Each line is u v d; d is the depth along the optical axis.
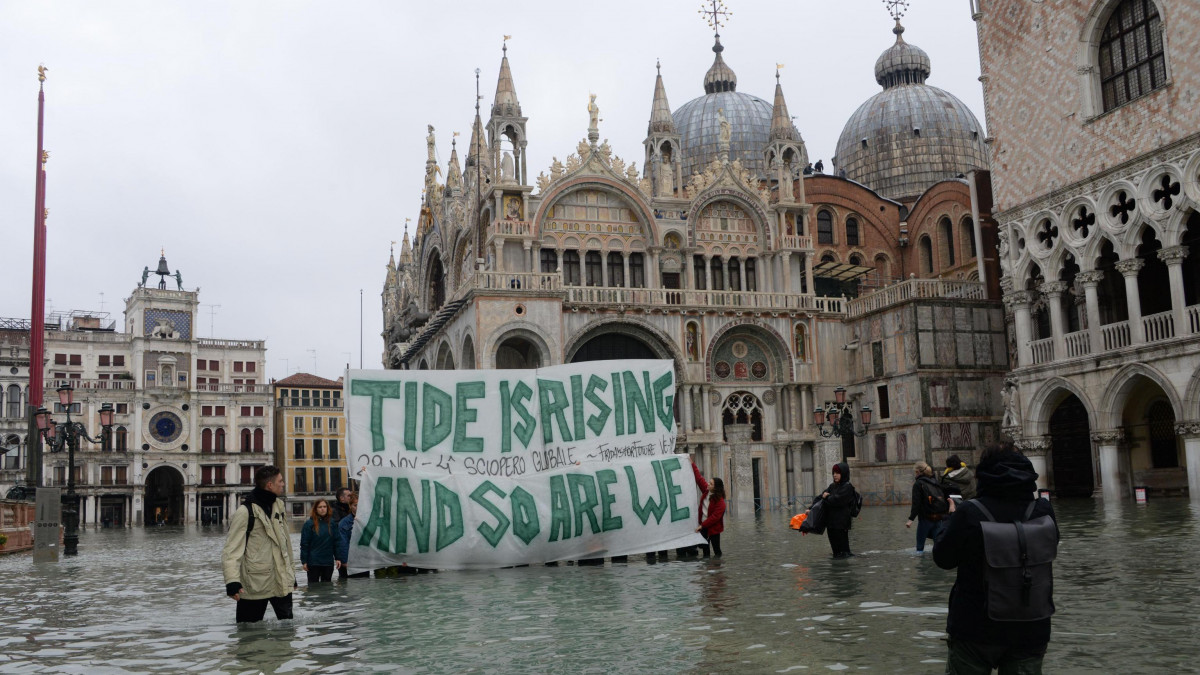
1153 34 38.44
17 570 27.02
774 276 60.84
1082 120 40.84
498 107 56.66
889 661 10.01
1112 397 39.88
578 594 16.31
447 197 67.12
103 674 10.66
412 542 20.83
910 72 88.06
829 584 16.20
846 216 72.50
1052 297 42.78
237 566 13.84
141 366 108.06
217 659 11.40
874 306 57.59
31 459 46.12
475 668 10.48
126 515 103.00
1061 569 16.86
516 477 21.77
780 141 62.09
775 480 57.97
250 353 115.31
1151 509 32.88
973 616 7.36
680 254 59.34
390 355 82.12
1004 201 45.06
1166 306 44.28
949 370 53.53
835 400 56.31
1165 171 37.22
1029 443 43.94
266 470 14.41
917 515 20.66
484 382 22.30
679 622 12.90
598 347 56.09
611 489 22.08
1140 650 10.11
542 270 56.84
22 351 99.25
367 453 21.22
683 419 56.19
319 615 14.84
